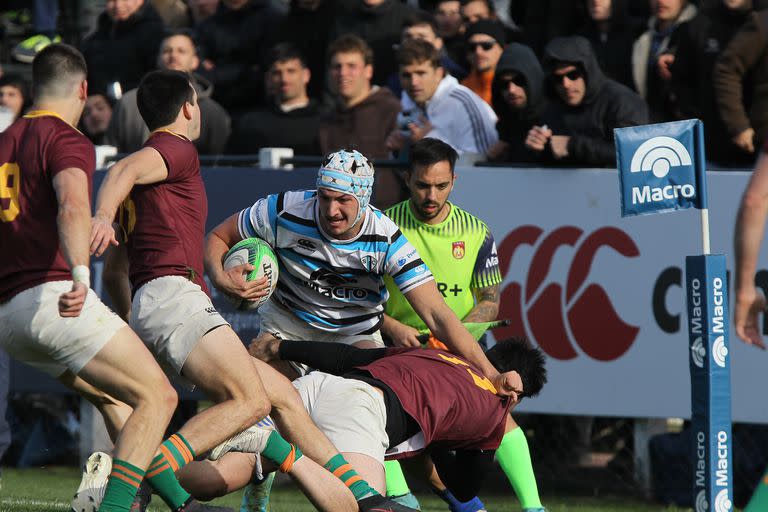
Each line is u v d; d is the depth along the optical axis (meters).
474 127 27.28
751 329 12.39
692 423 16.03
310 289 17.75
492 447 16.33
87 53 34.12
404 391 15.46
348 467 15.04
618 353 24.39
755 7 25.86
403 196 26.08
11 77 33.34
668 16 27.81
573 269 24.69
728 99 25.38
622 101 24.83
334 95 29.30
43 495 23.42
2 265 14.55
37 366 15.62
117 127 29.77
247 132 30.03
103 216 14.66
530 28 31.20
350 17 32.28
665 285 24.16
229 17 33.69
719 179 23.91
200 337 15.05
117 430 17.09
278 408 15.34
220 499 24.52
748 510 12.77
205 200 16.36
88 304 14.40
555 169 24.77
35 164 14.43
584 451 26.22
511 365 17.03
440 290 20.27
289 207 17.47
